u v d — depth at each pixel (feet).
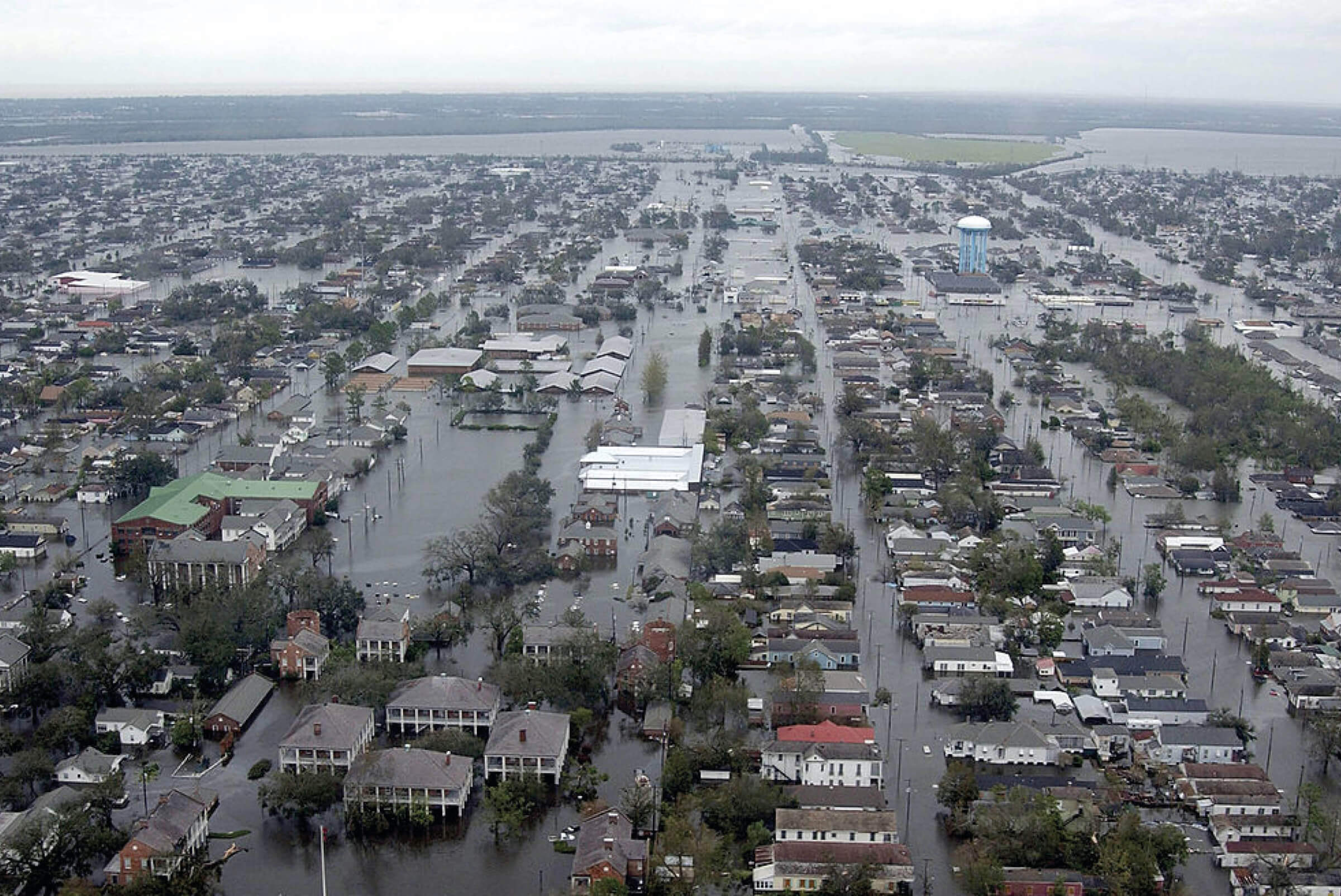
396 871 629.92
